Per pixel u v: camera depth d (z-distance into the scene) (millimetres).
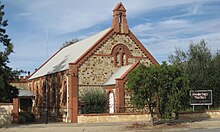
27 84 63625
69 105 40594
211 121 36656
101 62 42750
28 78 63344
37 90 56812
